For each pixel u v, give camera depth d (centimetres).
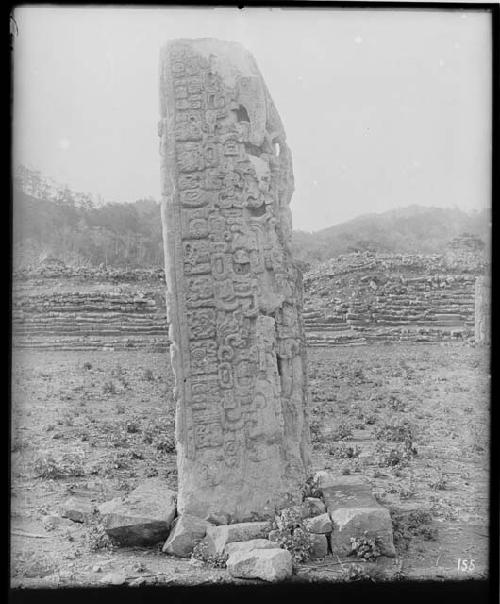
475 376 469
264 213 386
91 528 404
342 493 400
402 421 489
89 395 499
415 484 450
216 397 374
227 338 373
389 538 371
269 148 392
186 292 375
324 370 511
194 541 368
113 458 476
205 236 375
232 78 382
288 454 387
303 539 365
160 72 379
